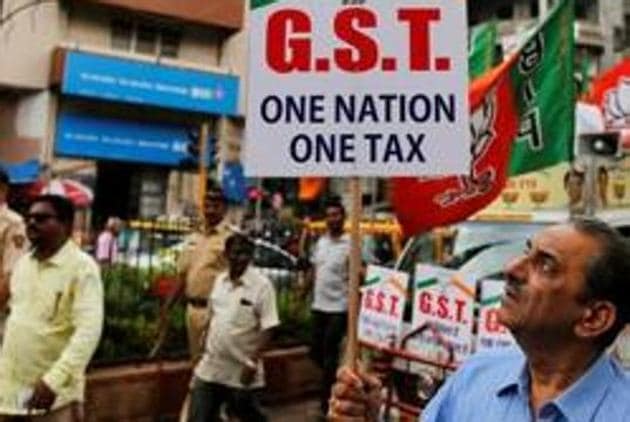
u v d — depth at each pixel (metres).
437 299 6.07
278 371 9.64
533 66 6.29
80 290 4.77
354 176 3.41
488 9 36.34
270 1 3.46
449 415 2.43
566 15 6.39
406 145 3.40
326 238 9.05
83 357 4.70
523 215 7.82
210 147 24.19
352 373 2.98
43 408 4.60
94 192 29.19
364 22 3.42
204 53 30.97
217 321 6.90
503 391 2.34
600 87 8.59
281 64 3.45
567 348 2.28
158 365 8.62
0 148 28.20
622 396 2.23
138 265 10.29
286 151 3.43
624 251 2.28
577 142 7.82
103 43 29.14
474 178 5.64
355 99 3.41
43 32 28.00
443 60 3.39
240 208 28.47
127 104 29.47
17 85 27.72
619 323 2.28
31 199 5.43
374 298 6.43
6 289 5.76
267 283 6.95
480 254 7.76
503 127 6.01
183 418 7.46
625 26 38.00
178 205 30.52
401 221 5.44
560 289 2.26
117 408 8.11
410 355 6.13
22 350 4.78
